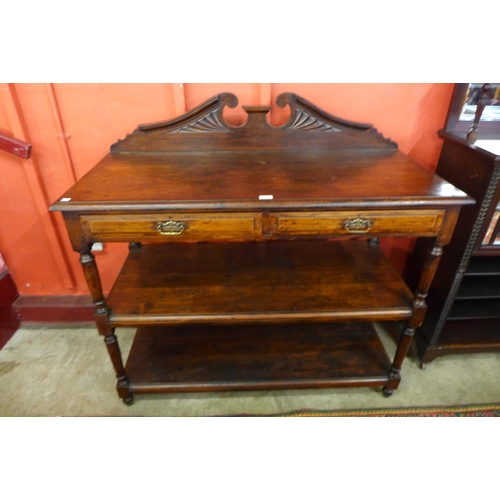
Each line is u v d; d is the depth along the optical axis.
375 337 1.57
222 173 1.17
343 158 1.31
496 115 1.44
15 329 1.80
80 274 1.79
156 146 1.36
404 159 1.30
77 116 1.41
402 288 1.33
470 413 1.43
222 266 1.44
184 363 1.45
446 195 1.02
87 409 1.45
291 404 1.47
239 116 1.43
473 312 1.57
